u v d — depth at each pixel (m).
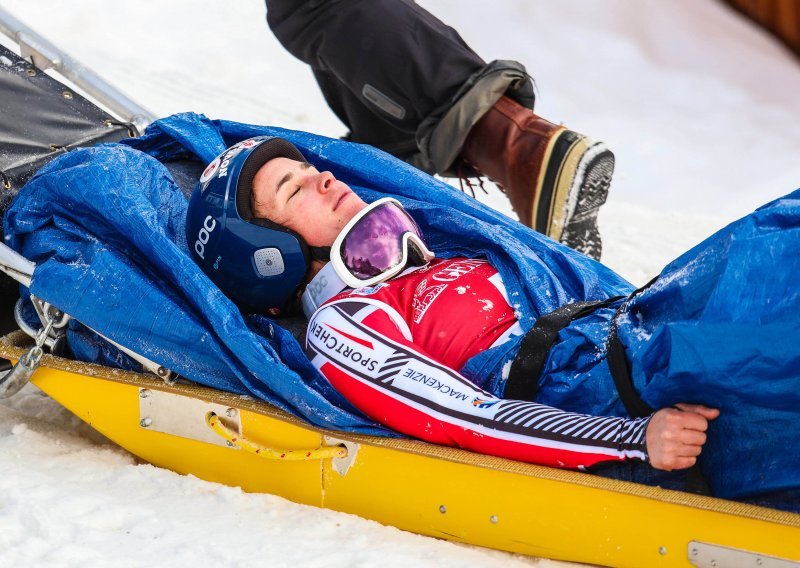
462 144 11.81
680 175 22.81
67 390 8.06
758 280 6.27
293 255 8.17
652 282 7.45
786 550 6.30
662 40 28.41
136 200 8.20
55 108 9.90
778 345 6.18
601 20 29.23
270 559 6.52
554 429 6.87
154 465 7.96
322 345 7.56
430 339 7.78
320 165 9.80
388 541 6.97
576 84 26.77
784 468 6.59
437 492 7.08
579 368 7.55
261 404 7.52
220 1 27.80
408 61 11.68
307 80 24.09
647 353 6.78
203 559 6.48
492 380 7.71
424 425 7.16
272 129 9.99
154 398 7.78
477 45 28.20
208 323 7.77
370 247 8.03
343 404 7.52
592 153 11.06
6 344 8.28
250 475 7.64
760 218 6.54
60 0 26.22
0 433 8.27
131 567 6.32
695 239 15.64
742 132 24.83
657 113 25.62
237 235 8.15
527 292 8.12
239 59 24.66
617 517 6.64
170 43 25.12
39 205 8.37
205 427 7.68
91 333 8.23
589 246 11.66
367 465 7.25
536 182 11.33
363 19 11.74
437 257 8.77
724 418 6.72
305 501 7.52
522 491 6.84
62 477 7.49
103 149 8.56
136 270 7.93
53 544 6.52
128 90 20.48
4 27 10.52
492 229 8.58
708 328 6.30
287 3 12.17
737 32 28.83
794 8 28.05
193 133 9.75
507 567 6.78
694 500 6.44
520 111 11.63
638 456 6.66
